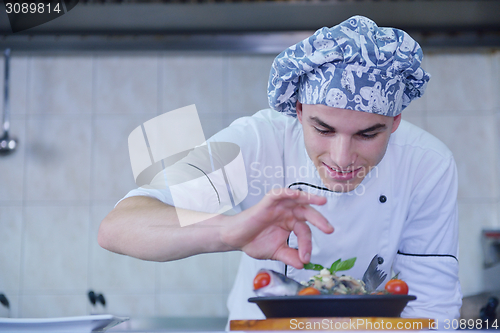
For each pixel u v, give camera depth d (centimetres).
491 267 208
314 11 188
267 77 233
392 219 97
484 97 229
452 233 96
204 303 218
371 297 54
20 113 230
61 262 221
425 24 203
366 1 179
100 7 185
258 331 52
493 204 222
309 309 55
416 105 230
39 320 57
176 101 232
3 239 222
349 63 74
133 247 66
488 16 194
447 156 99
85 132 230
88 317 58
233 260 221
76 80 233
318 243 97
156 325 203
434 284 91
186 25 204
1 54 232
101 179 227
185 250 63
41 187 226
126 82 233
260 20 198
